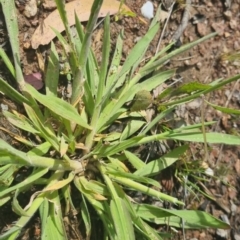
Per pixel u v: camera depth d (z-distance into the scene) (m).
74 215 0.43
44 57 0.44
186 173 0.46
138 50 0.43
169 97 0.46
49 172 0.43
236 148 0.50
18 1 0.44
